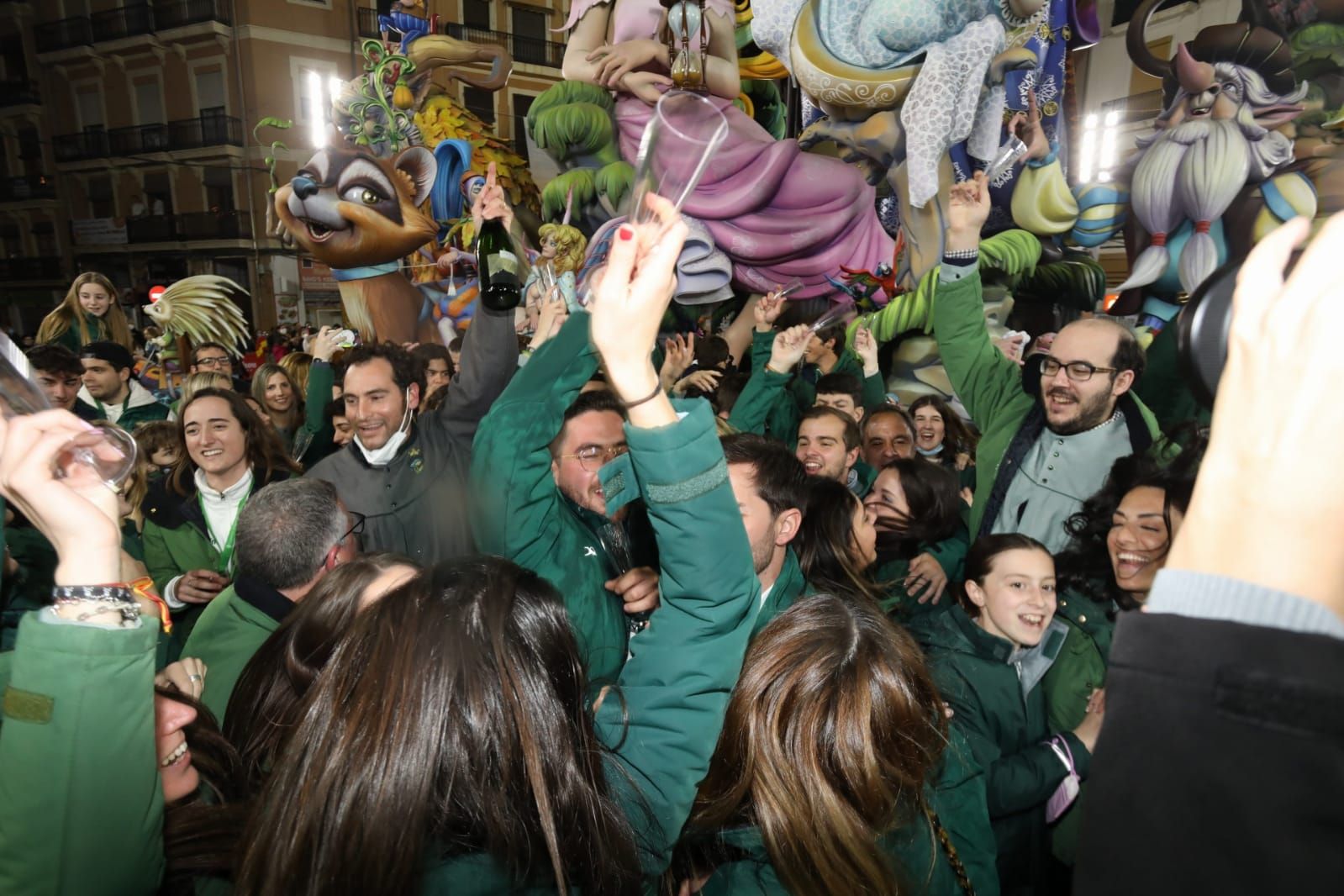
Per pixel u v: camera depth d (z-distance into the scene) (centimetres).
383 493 252
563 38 1912
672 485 83
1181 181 358
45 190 2741
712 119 74
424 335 718
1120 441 234
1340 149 311
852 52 469
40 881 70
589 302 84
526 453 156
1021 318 449
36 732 70
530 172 755
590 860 76
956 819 127
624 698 93
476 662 75
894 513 249
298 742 77
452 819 72
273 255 2328
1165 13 376
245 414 266
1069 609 185
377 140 702
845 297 558
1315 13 312
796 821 101
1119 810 34
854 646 108
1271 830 30
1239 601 34
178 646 220
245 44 2145
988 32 419
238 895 74
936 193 454
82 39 2497
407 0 698
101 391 404
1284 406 34
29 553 156
